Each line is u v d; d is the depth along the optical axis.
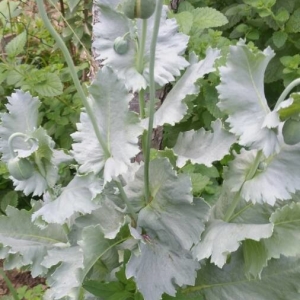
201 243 0.37
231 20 0.81
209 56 0.37
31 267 0.43
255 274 0.35
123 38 0.37
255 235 0.33
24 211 0.44
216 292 0.41
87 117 0.36
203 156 0.37
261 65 0.33
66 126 0.73
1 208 0.68
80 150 0.36
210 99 0.65
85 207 0.34
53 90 0.67
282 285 0.39
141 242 0.36
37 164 0.35
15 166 0.33
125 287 0.38
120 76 0.38
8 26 0.92
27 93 0.39
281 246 0.34
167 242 0.38
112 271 0.41
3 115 0.39
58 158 0.39
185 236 0.37
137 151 0.34
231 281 0.41
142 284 0.35
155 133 0.62
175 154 0.38
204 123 0.69
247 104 0.33
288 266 0.39
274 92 0.79
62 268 0.38
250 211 0.40
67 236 0.40
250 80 0.33
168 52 0.38
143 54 0.37
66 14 0.85
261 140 0.32
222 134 0.37
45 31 0.88
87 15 0.85
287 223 0.35
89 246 0.34
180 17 0.64
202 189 0.61
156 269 0.37
